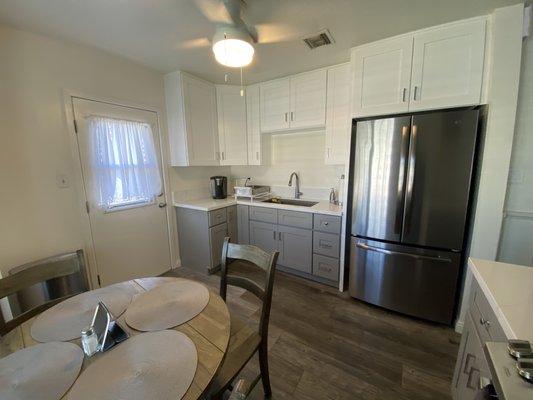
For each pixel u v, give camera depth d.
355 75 2.04
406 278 1.98
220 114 3.00
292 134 3.16
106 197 2.23
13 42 1.68
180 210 2.89
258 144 3.05
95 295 1.14
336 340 1.79
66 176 1.98
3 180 1.68
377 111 1.97
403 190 1.89
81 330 0.91
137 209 2.52
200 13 1.55
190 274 2.83
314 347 1.72
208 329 0.91
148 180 2.57
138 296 1.13
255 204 2.90
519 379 0.54
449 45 1.68
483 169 1.65
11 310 1.65
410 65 1.82
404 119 1.82
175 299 1.10
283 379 1.47
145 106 2.50
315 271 2.60
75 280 1.88
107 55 2.17
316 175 3.07
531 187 1.77
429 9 1.53
